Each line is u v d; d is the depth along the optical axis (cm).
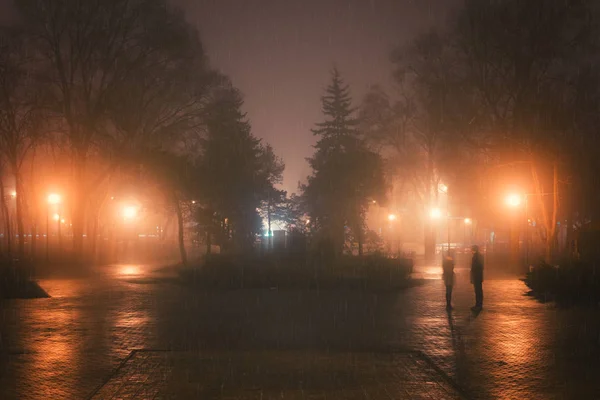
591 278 2178
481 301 1972
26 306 2005
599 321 1686
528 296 2359
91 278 3173
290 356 1180
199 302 2144
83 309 1930
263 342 1340
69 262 4188
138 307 1988
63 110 4147
